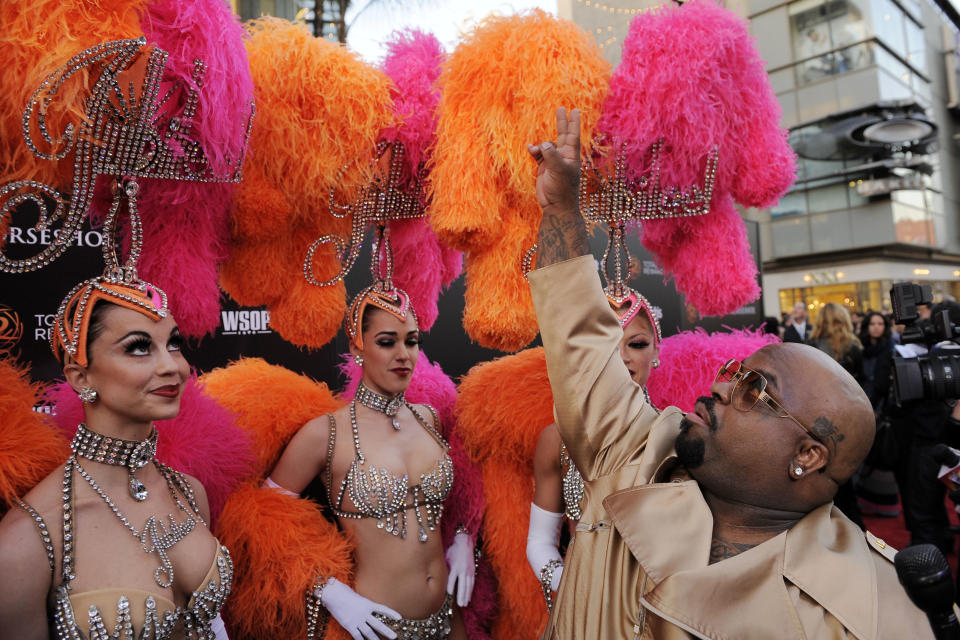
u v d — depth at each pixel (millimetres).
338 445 1752
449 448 1986
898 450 3572
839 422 847
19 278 2105
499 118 1468
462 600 1932
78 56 1006
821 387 862
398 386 1803
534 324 1634
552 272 1044
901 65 15703
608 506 958
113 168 1131
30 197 1085
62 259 2199
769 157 1601
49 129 1048
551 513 1831
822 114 15016
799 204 16859
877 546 888
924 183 15961
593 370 1058
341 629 1643
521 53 1438
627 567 928
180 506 1207
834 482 881
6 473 1083
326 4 2449
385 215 1765
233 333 2682
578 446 1086
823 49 14883
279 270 1621
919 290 1271
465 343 3301
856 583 782
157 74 1105
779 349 922
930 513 3244
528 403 1922
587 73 1458
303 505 1709
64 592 987
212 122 1224
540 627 1926
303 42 1447
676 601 798
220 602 1191
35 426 1206
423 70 1700
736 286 1766
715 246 1771
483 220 1514
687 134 1476
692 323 4301
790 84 15445
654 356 1813
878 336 5039
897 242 15523
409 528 1734
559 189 1035
